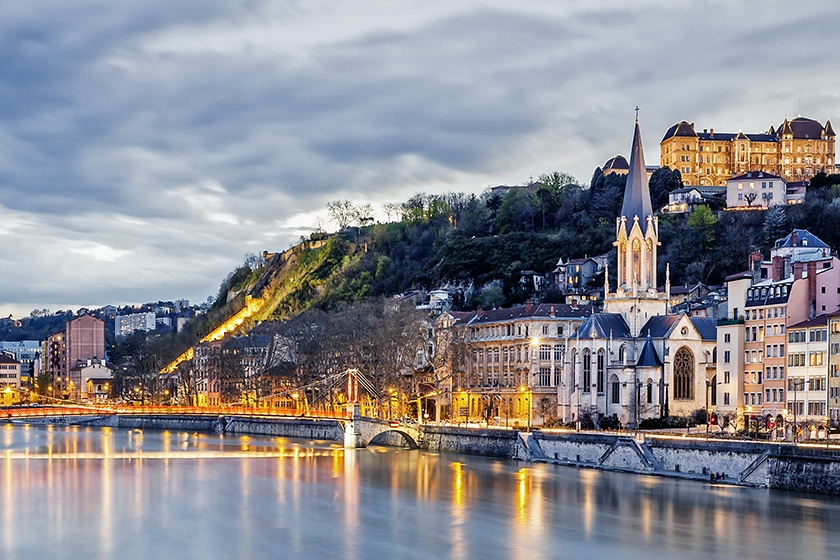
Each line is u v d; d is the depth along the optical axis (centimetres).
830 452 17138
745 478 18612
